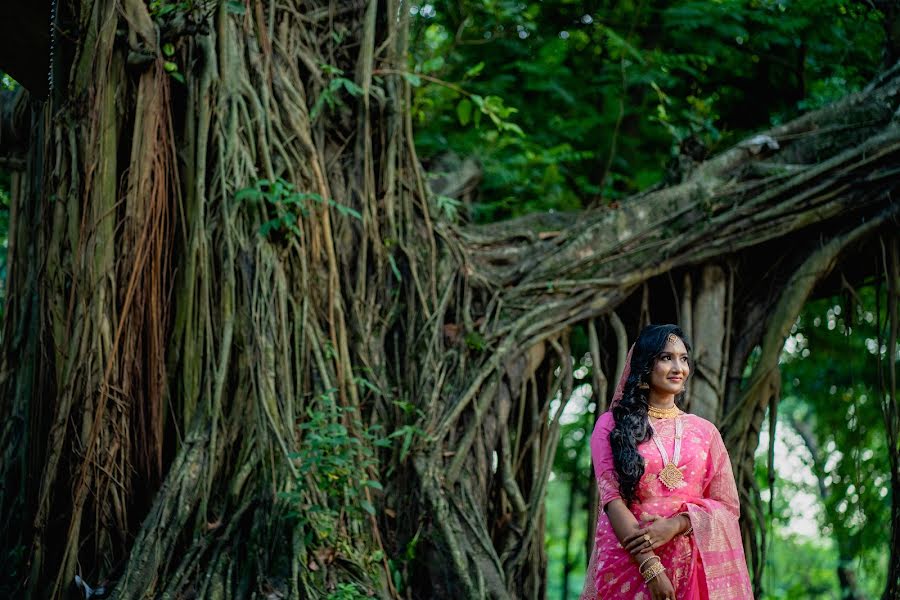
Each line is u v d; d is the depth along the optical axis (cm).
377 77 686
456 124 1050
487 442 644
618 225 716
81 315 580
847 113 748
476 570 577
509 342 664
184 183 610
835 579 1366
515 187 996
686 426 423
